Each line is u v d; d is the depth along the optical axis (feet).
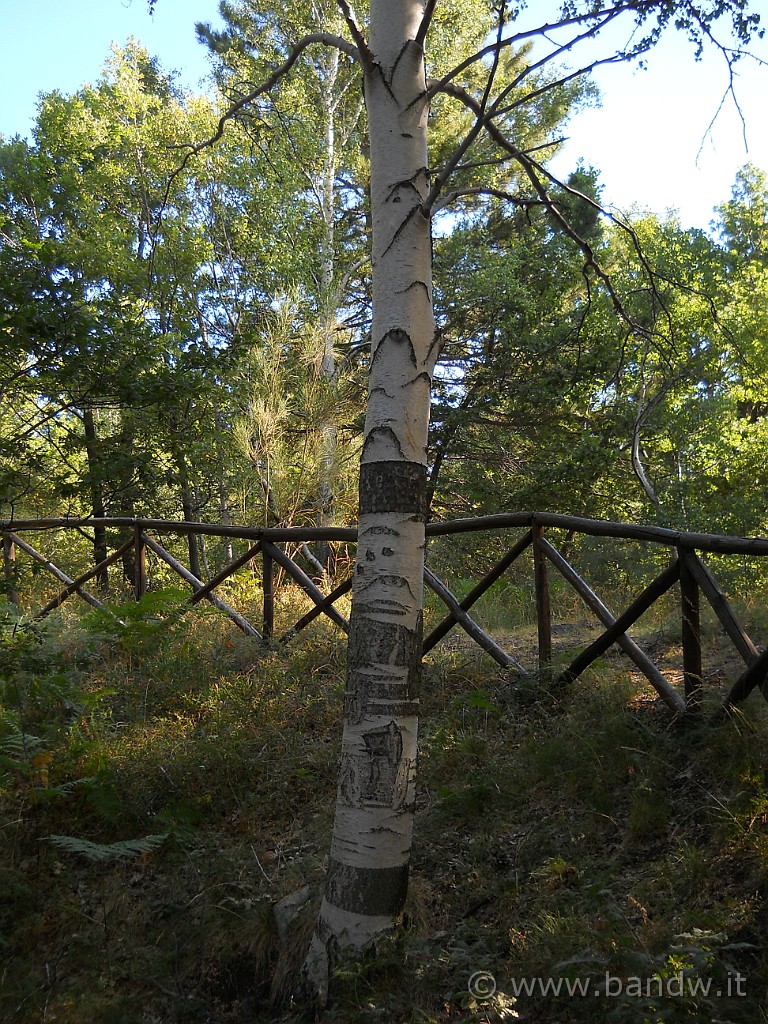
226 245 46.55
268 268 45.65
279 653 20.47
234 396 37.27
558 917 9.73
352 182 58.75
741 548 12.34
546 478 45.50
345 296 57.67
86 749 15.19
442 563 48.06
